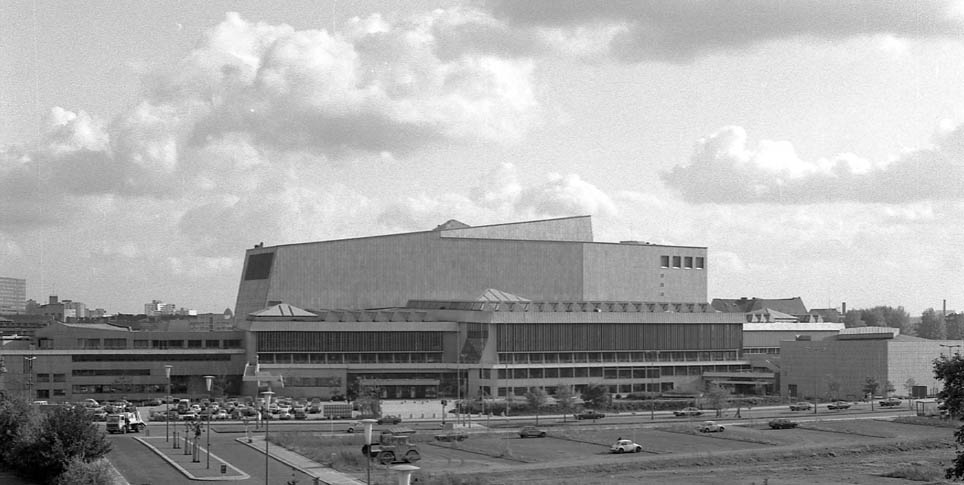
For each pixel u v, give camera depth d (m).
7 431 132.12
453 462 152.38
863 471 152.25
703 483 137.75
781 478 143.88
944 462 162.12
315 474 133.50
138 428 189.38
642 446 175.62
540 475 142.62
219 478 127.50
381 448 149.00
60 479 118.62
